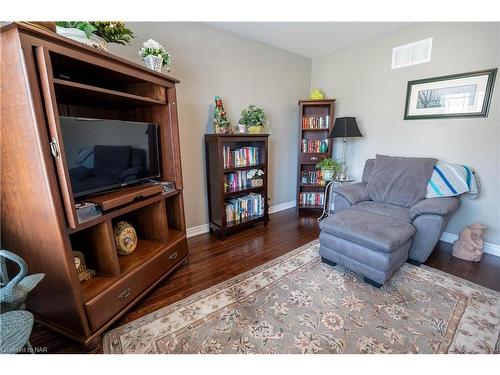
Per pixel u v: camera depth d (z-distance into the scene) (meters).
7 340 0.86
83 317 1.21
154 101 1.70
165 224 1.86
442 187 2.16
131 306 1.48
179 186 1.98
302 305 1.57
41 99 1.02
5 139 1.08
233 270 2.01
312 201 3.60
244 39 2.80
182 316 1.49
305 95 3.65
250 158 2.86
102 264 1.43
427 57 2.46
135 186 1.76
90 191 1.41
